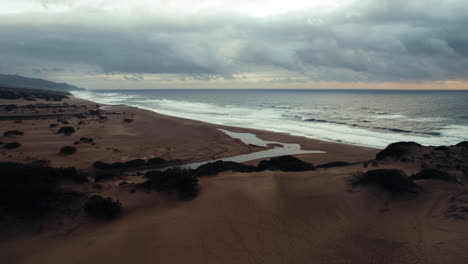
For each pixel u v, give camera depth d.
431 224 8.74
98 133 36.62
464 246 7.32
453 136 39.97
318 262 7.40
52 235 8.57
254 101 148.38
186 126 45.56
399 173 11.78
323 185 12.40
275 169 19.28
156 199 11.52
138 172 21.98
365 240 8.27
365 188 11.58
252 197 11.31
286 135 40.16
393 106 103.38
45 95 106.81
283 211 10.25
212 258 7.62
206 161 26.59
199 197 11.65
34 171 10.72
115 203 10.30
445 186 11.58
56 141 30.09
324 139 38.81
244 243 8.35
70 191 10.76
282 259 7.58
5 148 25.70
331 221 9.52
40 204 9.34
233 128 45.91
